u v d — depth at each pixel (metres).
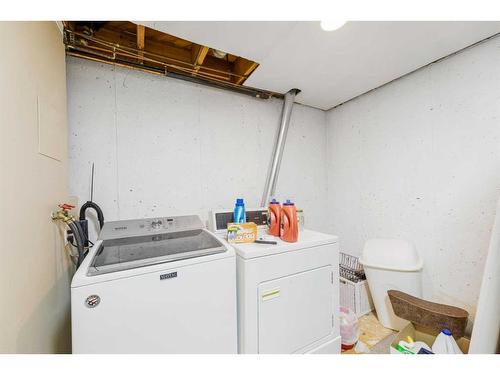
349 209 2.53
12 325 0.73
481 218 1.57
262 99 2.30
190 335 1.05
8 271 0.72
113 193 1.63
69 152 1.50
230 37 1.41
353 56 1.64
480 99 1.56
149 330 0.96
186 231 1.55
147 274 0.96
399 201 2.06
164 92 1.81
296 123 2.56
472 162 1.61
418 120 1.91
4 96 0.71
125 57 1.60
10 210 0.73
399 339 1.58
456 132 1.68
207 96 2.00
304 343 1.39
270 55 1.61
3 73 0.70
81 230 1.20
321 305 1.47
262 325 1.24
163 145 1.80
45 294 0.99
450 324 1.50
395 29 1.36
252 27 1.32
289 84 2.06
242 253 1.22
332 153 2.72
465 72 1.63
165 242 1.32
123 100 1.66
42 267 0.96
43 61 1.01
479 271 1.59
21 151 0.80
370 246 2.12
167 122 1.82
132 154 1.69
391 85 2.10
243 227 1.41
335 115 2.68
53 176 1.10
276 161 2.25
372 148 2.28
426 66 1.85
